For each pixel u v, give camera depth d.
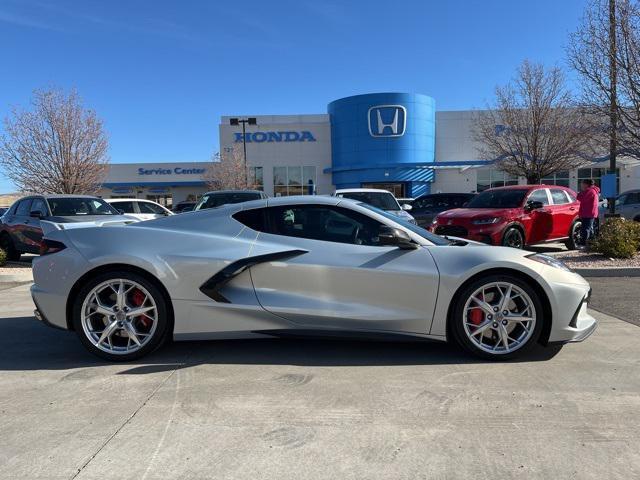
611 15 10.12
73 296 4.33
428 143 36.56
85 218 10.51
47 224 7.09
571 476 2.54
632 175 34.00
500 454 2.76
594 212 10.79
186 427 3.12
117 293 4.27
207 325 4.28
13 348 4.84
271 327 4.27
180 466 2.67
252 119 35.62
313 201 4.50
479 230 9.66
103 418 3.26
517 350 4.16
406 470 2.62
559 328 4.11
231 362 4.32
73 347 4.87
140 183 44.69
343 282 4.21
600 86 10.62
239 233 4.41
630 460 2.69
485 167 35.84
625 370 4.02
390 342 4.83
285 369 4.13
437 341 4.26
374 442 2.91
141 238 4.35
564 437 2.95
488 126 24.55
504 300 4.15
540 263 4.18
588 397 3.51
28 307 6.86
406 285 4.16
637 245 9.97
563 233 11.16
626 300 6.60
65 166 19.28
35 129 19.06
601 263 9.23
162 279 4.21
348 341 4.88
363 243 4.35
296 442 2.92
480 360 4.25
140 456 2.78
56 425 3.17
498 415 3.24
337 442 2.91
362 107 36.00
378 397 3.54
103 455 2.79
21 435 3.04
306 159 39.22
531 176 21.50
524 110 21.09
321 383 3.82
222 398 3.56
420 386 3.73
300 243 4.34
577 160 20.61
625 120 10.53
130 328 4.26
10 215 11.76
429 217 15.02
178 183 44.81
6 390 3.76
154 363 4.31
